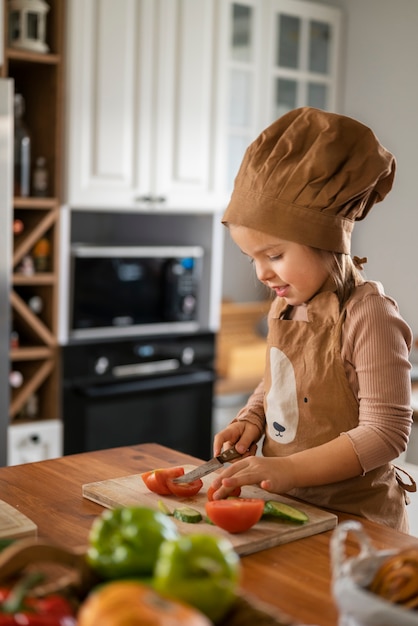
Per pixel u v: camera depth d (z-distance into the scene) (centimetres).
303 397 141
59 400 309
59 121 297
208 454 354
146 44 312
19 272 299
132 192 315
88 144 303
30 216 309
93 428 319
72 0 292
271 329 148
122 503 125
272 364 146
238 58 340
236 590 77
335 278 138
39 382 304
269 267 140
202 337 349
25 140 292
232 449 145
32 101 310
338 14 375
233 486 122
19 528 112
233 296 411
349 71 381
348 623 76
